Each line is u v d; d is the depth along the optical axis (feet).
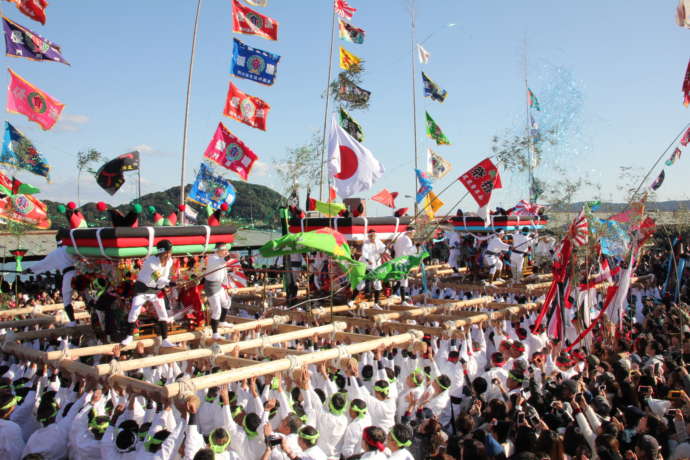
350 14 59.06
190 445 19.44
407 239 43.19
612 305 37.99
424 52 69.46
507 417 23.45
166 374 28.50
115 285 29.09
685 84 34.09
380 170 41.73
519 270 59.47
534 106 56.03
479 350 35.47
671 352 34.30
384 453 20.03
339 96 59.31
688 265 55.93
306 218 42.83
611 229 39.01
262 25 43.55
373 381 29.43
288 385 24.88
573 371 33.81
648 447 18.53
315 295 42.04
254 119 43.09
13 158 44.27
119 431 21.56
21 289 50.31
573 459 19.84
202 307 32.27
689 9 30.25
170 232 29.60
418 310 38.14
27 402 26.13
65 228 30.32
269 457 20.52
